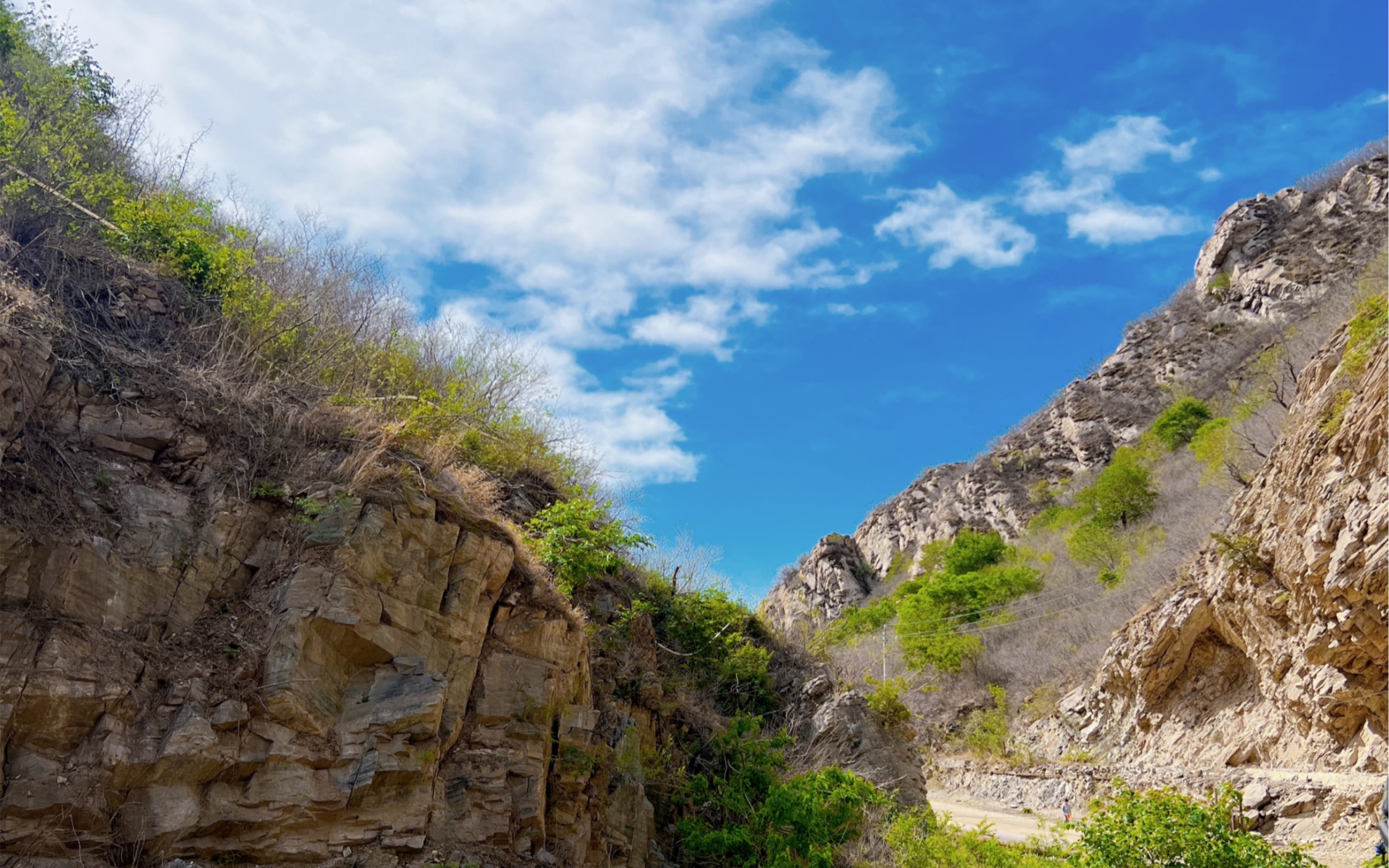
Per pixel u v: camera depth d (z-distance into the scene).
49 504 6.21
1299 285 67.94
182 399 7.57
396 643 7.20
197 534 6.96
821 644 21.19
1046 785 31.11
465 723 7.81
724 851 9.95
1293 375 48.16
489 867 7.16
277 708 6.41
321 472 7.80
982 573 55.66
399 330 12.67
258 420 7.97
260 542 7.28
